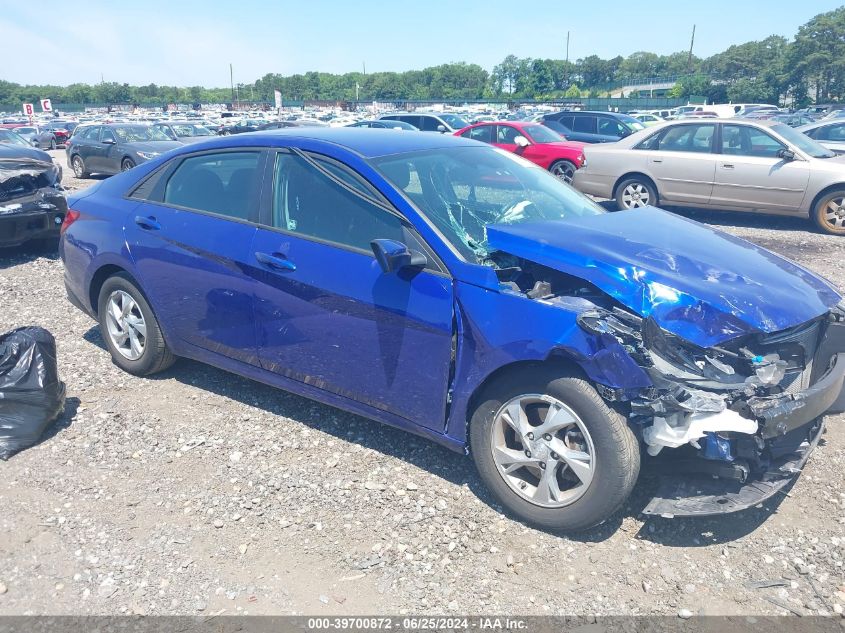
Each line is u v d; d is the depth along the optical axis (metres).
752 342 2.94
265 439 3.92
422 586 2.80
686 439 2.68
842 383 3.22
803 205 10.18
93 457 3.75
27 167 7.98
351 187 3.57
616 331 2.78
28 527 3.17
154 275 4.28
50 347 4.02
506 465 3.16
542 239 3.17
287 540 3.08
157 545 3.05
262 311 3.80
